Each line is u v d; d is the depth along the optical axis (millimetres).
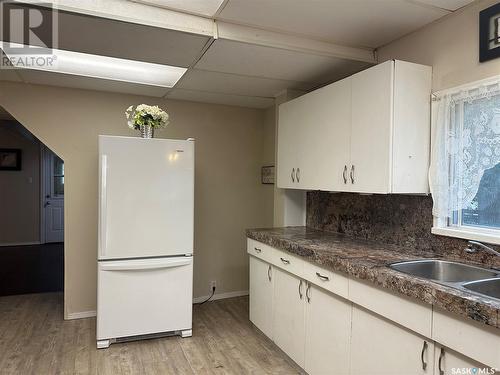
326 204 3193
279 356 2672
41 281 4527
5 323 3209
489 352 1229
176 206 2926
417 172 2086
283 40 2320
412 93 2070
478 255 1872
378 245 2426
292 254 2492
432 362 1461
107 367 2471
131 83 3213
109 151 2729
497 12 1772
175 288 2943
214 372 2432
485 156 1843
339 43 2477
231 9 2020
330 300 2104
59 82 3197
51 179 7035
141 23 1985
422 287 1454
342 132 2410
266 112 4164
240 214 4121
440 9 1970
